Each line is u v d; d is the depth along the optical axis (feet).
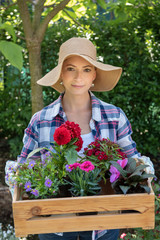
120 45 11.57
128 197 4.22
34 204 4.21
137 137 12.53
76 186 4.57
